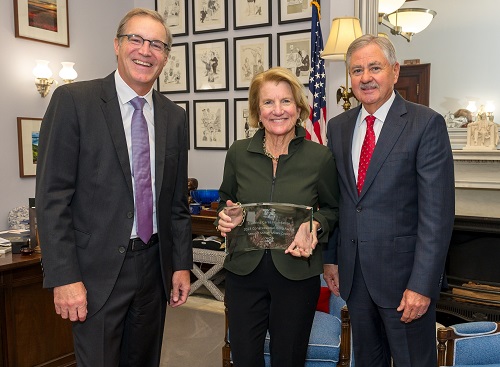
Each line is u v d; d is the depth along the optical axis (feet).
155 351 6.11
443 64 12.00
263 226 5.69
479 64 11.62
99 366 5.46
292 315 5.78
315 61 12.67
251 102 6.25
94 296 5.42
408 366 5.85
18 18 13.46
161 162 5.80
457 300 11.76
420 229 5.60
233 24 15.75
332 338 7.74
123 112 5.67
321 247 6.08
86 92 5.44
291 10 14.64
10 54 13.37
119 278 5.52
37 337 9.36
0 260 8.93
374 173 5.81
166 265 6.04
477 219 11.48
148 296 5.82
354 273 6.08
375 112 6.01
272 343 5.91
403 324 5.84
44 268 5.19
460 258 11.98
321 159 6.04
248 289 5.92
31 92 13.98
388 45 5.87
